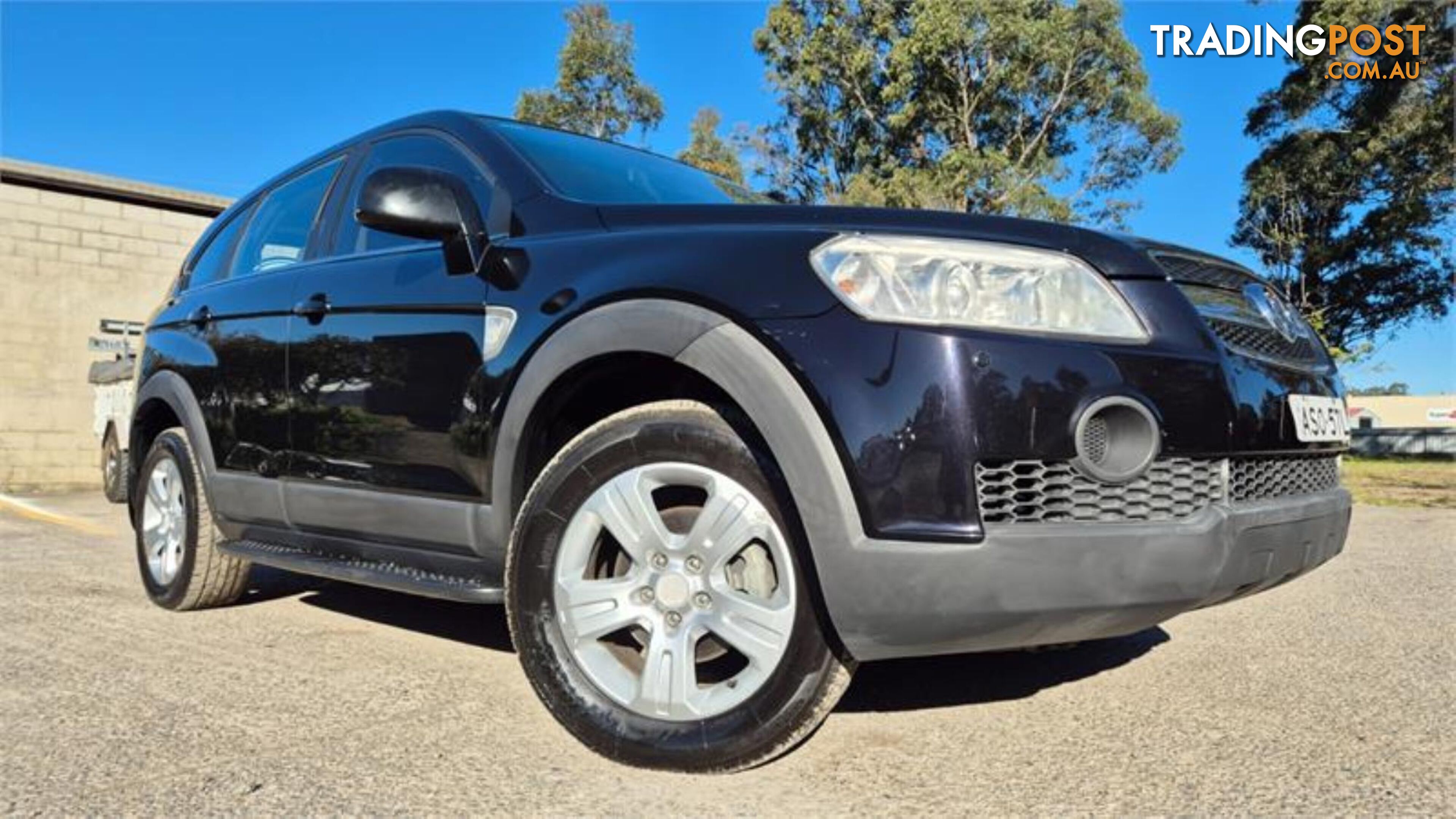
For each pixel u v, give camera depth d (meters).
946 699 2.60
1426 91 24.45
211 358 3.50
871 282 1.94
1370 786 2.02
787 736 1.97
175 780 2.02
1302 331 2.56
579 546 2.21
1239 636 3.37
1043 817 1.85
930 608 1.82
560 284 2.32
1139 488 1.94
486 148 2.90
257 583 4.38
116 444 8.61
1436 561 5.14
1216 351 2.06
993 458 1.83
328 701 2.57
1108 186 24.56
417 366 2.61
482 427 2.41
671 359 2.06
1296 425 2.20
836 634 1.95
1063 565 1.83
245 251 3.80
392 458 2.67
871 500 1.84
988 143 23.88
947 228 2.08
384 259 2.89
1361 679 2.83
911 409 1.84
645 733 2.07
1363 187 26.30
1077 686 2.73
